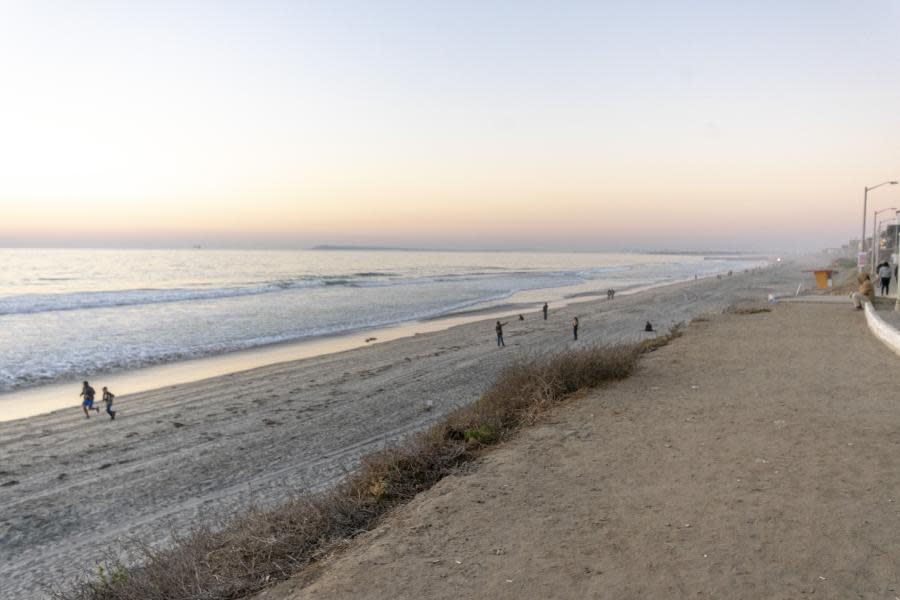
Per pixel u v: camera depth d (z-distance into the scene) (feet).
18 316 128.67
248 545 17.72
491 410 31.30
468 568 14.64
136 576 17.80
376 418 47.57
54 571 25.27
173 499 32.78
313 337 102.47
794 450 22.36
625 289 229.25
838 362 41.81
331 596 13.82
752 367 41.04
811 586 12.66
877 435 23.75
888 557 13.69
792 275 293.84
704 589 12.84
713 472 20.43
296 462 37.86
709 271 442.09
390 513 19.44
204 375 71.41
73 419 51.24
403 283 261.44
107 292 189.98
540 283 275.39
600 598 12.81
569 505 18.29
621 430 26.78
